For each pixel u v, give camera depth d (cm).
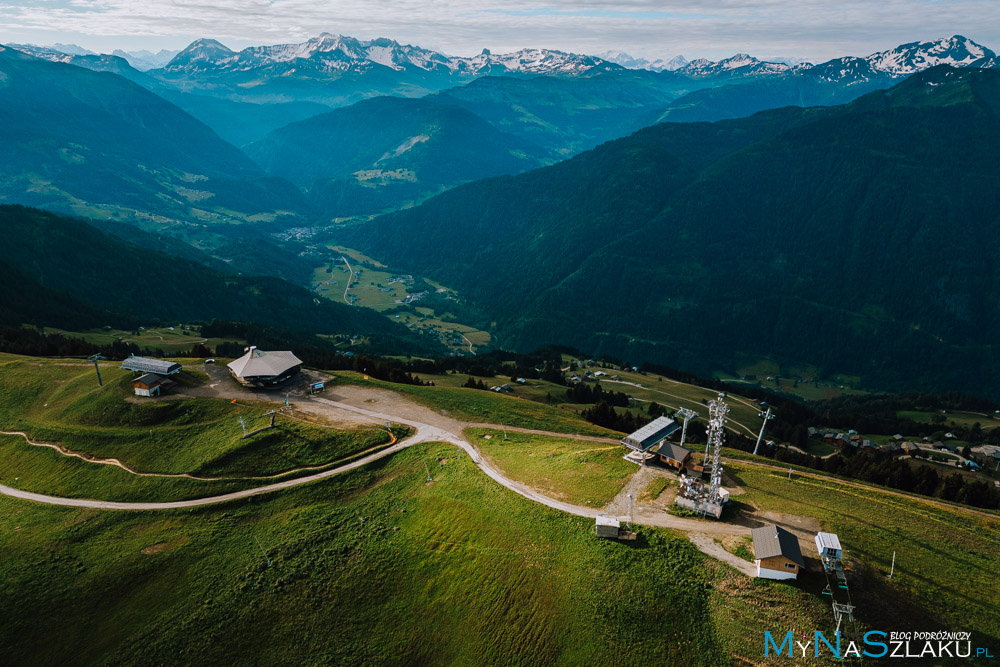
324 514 8744
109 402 11588
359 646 6706
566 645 6000
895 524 7300
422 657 6531
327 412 11756
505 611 6575
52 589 7412
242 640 6812
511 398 14425
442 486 9038
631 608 6112
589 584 6494
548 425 11562
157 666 6562
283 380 13112
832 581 5962
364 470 9800
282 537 8256
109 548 8138
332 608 7138
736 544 6650
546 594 6556
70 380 12962
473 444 10531
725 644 5597
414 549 7812
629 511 7550
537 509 7900
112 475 9756
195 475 9612
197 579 7594
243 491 9288
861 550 6581
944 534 7169
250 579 7538
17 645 6788
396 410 12038
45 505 9144
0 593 7319
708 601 6000
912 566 6412
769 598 5834
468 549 7544
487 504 8269
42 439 10812
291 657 6638
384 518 8562
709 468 8544
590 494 8100
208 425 10962
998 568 6581
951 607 5866
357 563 7719
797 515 7338
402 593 7244
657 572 6425
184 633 6881
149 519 8731
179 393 12175
